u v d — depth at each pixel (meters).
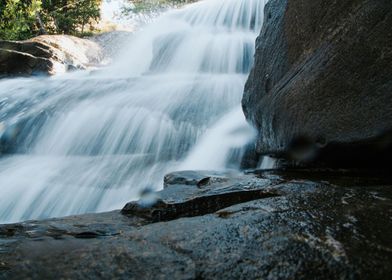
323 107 2.69
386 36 2.19
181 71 9.89
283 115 3.17
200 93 6.50
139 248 1.45
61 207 4.49
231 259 1.30
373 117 2.31
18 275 1.33
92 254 1.43
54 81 9.20
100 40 19.23
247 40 9.37
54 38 14.73
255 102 4.01
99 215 2.76
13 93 8.64
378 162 2.53
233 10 11.09
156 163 5.07
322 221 1.58
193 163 4.77
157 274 1.24
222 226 1.61
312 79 2.80
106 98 7.10
